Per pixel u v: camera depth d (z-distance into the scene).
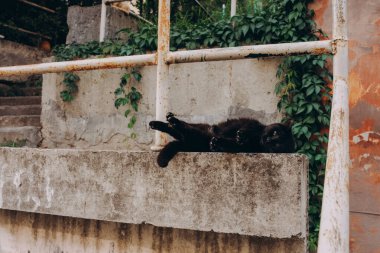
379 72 4.77
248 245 2.62
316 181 4.99
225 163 2.53
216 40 5.66
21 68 3.35
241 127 3.34
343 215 2.08
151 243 2.91
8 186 3.28
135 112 5.90
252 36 5.53
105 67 3.04
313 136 5.07
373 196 4.66
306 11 5.28
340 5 2.40
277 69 5.21
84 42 7.19
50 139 6.38
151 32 6.20
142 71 5.88
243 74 5.36
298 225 2.32
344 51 2.37
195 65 5.59
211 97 5.50
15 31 9.95
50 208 3.08
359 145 4.77
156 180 2.72
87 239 3.14
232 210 2.49
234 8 6.32
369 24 4.86
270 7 5.61
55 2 10.70
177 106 5.64
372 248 4.62
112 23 7.15
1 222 3.53
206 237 2.75
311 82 5.03
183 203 2.62
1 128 6.77
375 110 4.75
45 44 10.29
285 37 5.29
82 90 6.23
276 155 2.41
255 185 2.44
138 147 5.86
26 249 3.39
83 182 2.97
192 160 2.62
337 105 2.29
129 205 2.79
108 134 6.05
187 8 8.22
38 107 7.34
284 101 5.11
